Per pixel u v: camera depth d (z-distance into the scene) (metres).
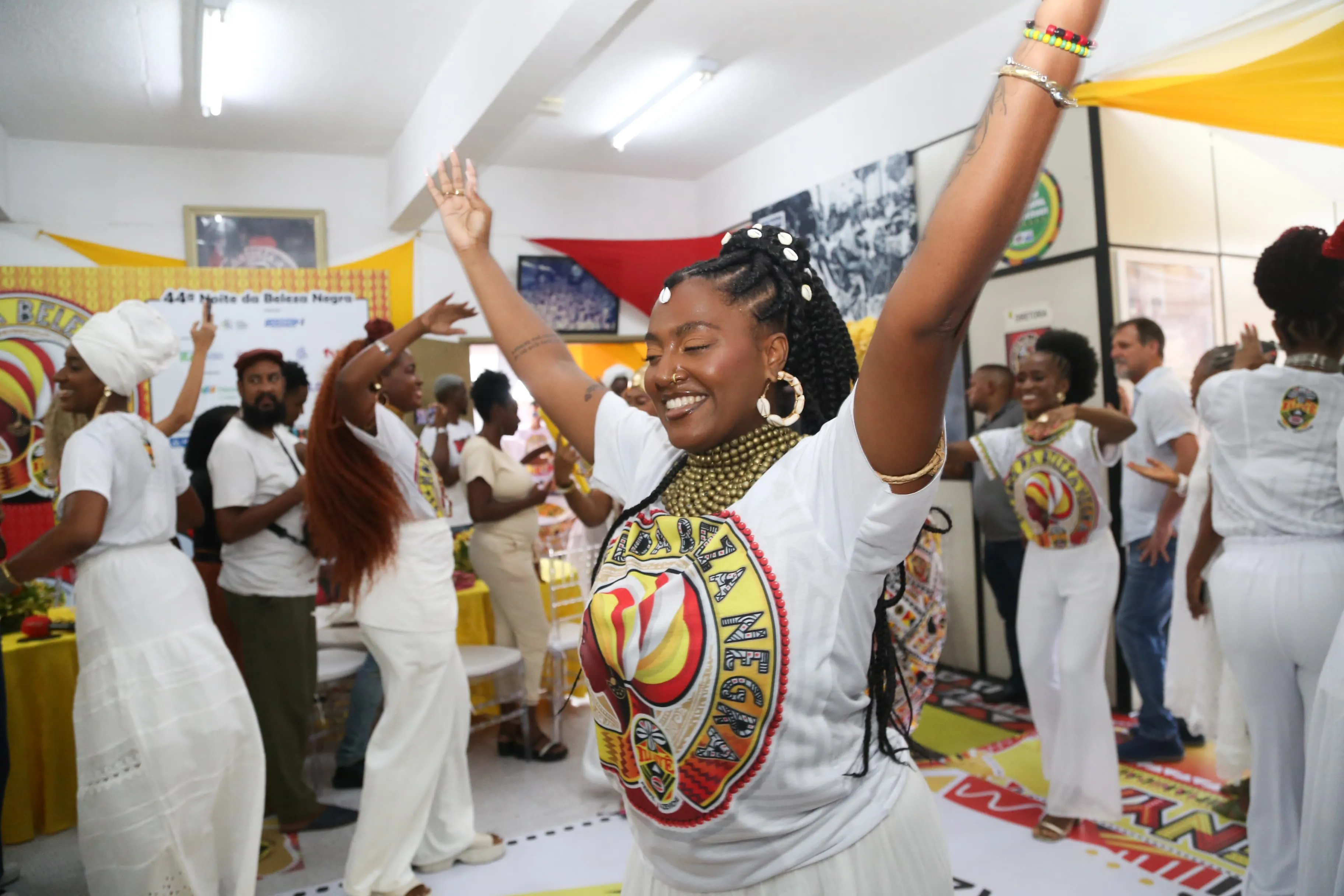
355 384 2.35
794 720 0.87
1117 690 3.93
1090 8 0.67
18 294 4.97
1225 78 3.22
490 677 3.59
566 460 3.49
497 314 1.33
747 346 0.91
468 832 2.69
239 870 2.28
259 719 2.97
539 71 3.65
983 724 3.83
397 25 4.19
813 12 4.25
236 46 4.31
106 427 2.17
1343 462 1.77
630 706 0.92
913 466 0.77
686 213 6.91
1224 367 3.31
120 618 2.13
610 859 2.75
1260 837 2.06
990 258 0.67
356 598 2.52
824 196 5.43
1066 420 2.62
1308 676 1.97
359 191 6.00
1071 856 2.60
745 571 0.87
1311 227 2.03
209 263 5.65
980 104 4.44
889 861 0.95
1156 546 3.26
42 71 4.40
